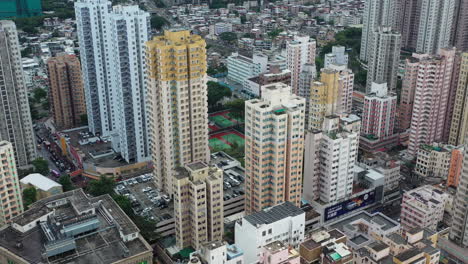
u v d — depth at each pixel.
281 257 194.38
